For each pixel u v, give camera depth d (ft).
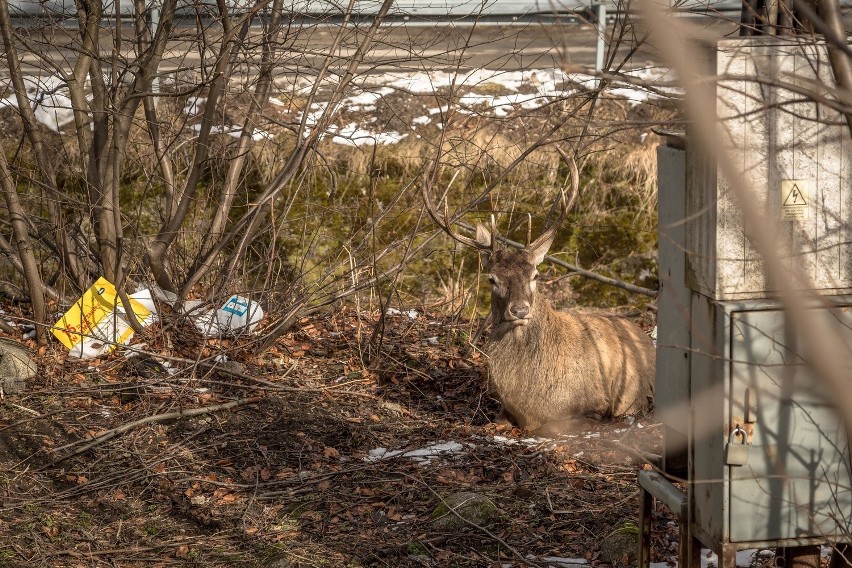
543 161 35.22
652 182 35.17
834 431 14.08
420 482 21.79
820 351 6.99
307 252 32.12
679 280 15.11
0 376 26.14
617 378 25.91
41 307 28.86
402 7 31.89
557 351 25.09
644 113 36.17
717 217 13.74
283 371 28.07
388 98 38.24
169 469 22.50
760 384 13.87
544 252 25.72
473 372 28.99
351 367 28.76
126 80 35.99
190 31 32.27
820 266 14.05
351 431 24.71
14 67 29.19
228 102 35.96
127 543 19.65
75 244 31.53
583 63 39.68
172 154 33.68
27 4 34.99
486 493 21.13
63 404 25.25
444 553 19.06
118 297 29.68
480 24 39.58
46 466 22.52
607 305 35.29
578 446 23.82
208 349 28.71
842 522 14.35
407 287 35.06
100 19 29.55
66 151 34.45
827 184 13.88
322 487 21.83
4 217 33.94
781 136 13.66
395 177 35.47
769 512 14.19
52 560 18.83
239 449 23.58
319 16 31.89
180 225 30.42
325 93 38.73
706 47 13.61
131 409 25.25
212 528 20.26
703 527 14.70
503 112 36.73
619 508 20.27
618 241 35.40
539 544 19.27
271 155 35.01
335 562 18.85
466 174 35.01
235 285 31.65
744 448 13.88
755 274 13.94
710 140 6.41
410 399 27.07
